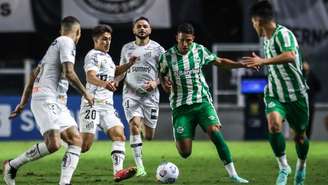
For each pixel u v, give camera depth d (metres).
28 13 49.66
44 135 20.20
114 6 49.03
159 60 24.02
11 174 21.12
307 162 32.12
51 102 20.20
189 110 23.67
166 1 49.31
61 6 49.25
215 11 49.84
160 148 40.56
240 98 49.50
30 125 46.47
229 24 49.91
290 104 20.98
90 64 23.98
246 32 49.78
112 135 24.28
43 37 49.72
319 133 49.62
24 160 20.86
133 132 26.05
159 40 49.47
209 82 49.41
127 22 49.06
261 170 28.23
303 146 21.55
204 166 29.72
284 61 19.94
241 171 27.80
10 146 41.94
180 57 23.64
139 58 26.58
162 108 48.97
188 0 49.56
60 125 20.39
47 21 49.50
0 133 46.34
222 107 49.38
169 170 23.23
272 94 21.05
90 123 24.33
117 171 23.73
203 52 23.75
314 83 41.50
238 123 49.09
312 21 49.66
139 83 26.56
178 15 49.47
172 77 23.73
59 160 32.19
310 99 41.34
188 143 23.47
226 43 50.03
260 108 48.16
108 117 24.47
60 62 20.28
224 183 23.59
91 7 49.00
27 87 21.33
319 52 49.72
